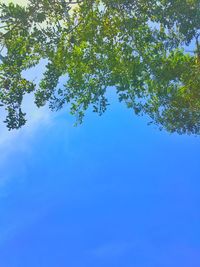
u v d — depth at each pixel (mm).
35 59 17609
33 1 17062
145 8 17031
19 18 16906
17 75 17750
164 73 17203
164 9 16922
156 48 17203
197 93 19031
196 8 16906
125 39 17125
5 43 17672
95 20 17047
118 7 17078
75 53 17047
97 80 17391
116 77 17094
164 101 19234
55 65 17516
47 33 17109
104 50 16953
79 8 17344
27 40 17188
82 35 17031
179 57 17391
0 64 17547
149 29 17062
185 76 17906
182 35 17562
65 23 17328
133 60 16906
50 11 17219
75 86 17672
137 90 17703
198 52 18516
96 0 17219
